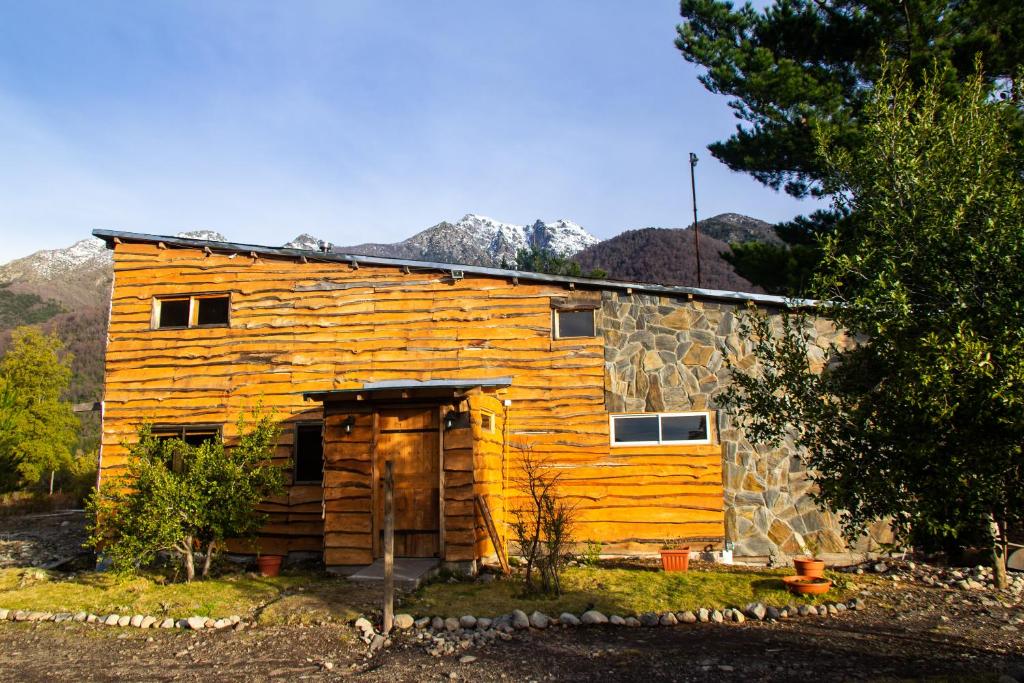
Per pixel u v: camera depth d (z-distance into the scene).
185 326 14.27
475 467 11.19
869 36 18.47
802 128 18.45
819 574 10.41
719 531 12.11
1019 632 8.10
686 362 12.69
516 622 8.47
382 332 13.64
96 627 9.13
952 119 6.26
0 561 14.20
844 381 6.03
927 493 5.38
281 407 13.63
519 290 13.34
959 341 5.00
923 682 6.09
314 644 8.02
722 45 19.42
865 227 6.31
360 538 11.36
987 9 16.98
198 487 11.24
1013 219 5.39
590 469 12.63
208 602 9.83
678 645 7.68
